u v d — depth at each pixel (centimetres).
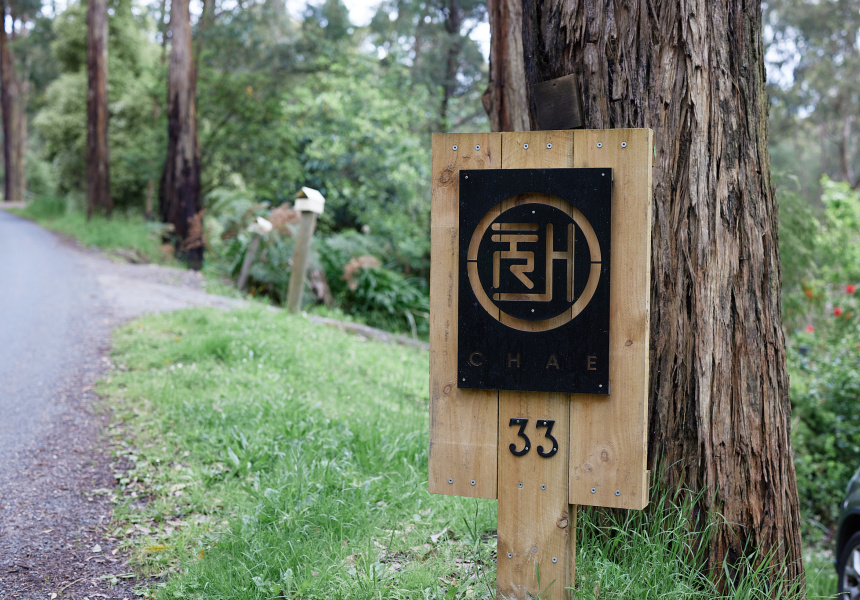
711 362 274
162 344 670
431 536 316
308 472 361
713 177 273
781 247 845
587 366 220
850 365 831
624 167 219
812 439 777
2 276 1145
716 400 274
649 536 272
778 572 265
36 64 3738
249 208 1274
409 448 419
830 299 980
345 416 468
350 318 1053
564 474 228
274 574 283
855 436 773
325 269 1270
